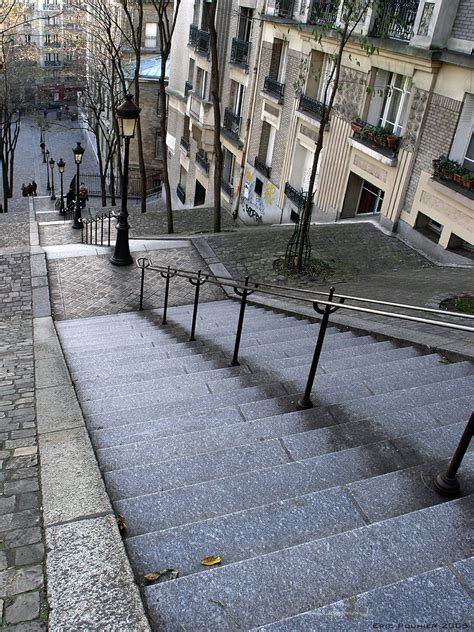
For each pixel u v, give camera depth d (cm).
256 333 786
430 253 1334
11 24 2767
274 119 1894
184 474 375
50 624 260
